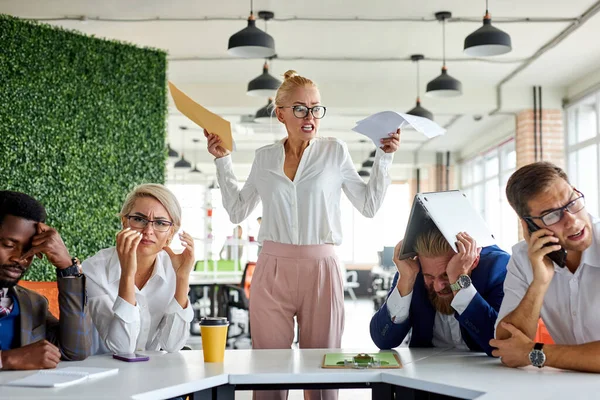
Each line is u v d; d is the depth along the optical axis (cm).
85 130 629
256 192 284
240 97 988
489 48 588
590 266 195
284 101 260
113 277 230
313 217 261
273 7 678
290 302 264
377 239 1938
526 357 185
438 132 231
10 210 188
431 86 729
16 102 581
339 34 764
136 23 721
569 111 998
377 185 265
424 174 1844
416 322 233
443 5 676
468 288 211
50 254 196
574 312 198
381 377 180
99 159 638
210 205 1903
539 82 977
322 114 260
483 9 687
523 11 693
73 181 618
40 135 597
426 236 218
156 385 164
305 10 688
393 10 689
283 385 184
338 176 267
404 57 856
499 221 1320
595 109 916
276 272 262
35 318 204
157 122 684
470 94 1007
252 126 1200
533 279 193
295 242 261
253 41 558
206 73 930
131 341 217
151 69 682
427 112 822
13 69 580
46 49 603
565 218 185
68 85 618
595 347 178
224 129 235
